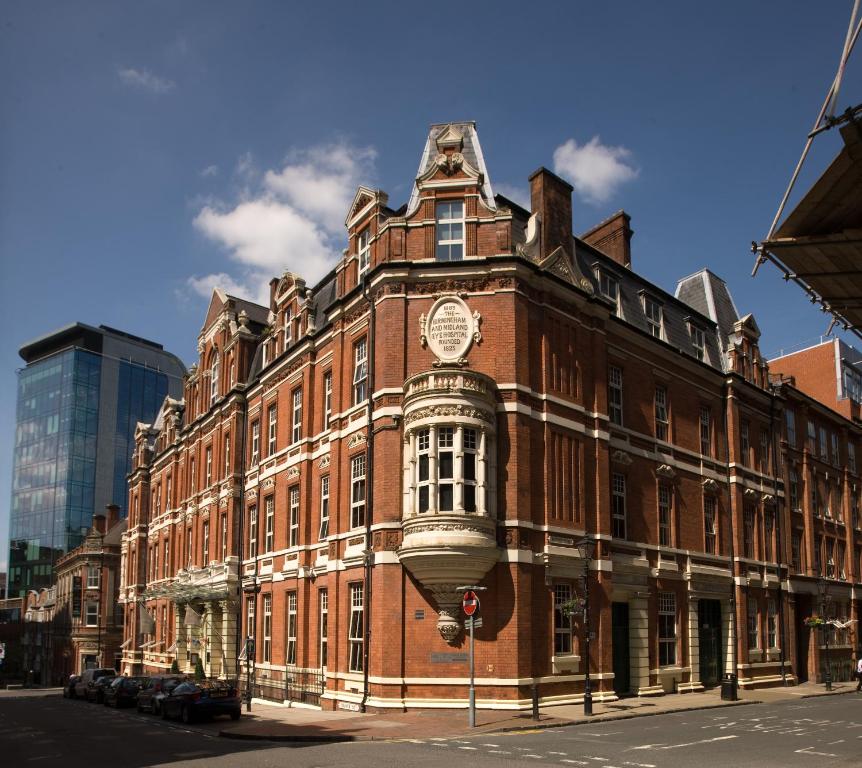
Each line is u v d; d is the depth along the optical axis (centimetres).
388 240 2841
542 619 2614
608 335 3206
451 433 2581
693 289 4319
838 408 5472
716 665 3516
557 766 1515
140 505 6062
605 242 3966
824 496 4762
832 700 3189
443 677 2484
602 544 2873
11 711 3522
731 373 3875
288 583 3378
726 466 3800
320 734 2094
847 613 4756
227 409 4284
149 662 5366
